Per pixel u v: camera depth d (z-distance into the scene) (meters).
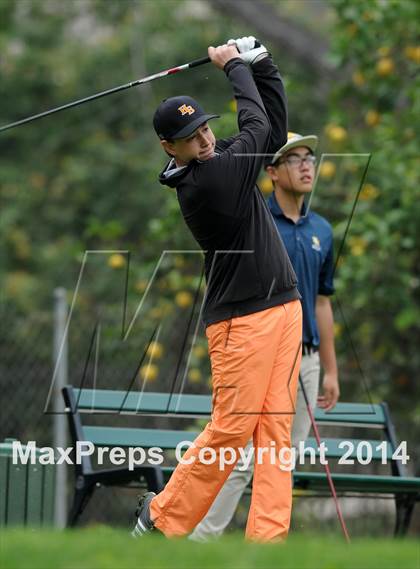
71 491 35.00
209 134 21.36
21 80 67.12
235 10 54.97
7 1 70.50
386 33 38.72
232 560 15.03
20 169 65.06
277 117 22.66
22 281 56.38
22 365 34.19
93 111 65.81
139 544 16.47
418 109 37.59
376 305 37.84
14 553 15.37
